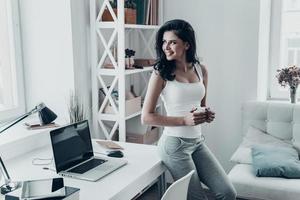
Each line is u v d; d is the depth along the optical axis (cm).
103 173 197
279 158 267
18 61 284
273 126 308
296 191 241
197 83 223
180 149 217
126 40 339
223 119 347
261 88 344
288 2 343
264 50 341
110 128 311
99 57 302
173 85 216
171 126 214
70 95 276
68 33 272
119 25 276
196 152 230
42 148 248
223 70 341
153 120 213
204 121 208
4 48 276
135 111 306
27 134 242
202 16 341
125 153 235
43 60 284
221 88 344
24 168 209
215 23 337
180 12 348
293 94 318
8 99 281
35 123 260
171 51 213
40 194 155
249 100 336
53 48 279
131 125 321
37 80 288
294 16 343
